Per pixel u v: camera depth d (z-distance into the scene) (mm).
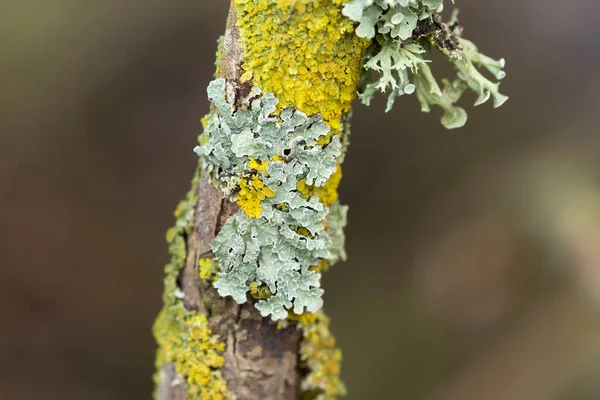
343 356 620
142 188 667
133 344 645
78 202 656
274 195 297
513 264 628
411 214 674
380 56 294
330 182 302
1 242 633
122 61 643
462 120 307
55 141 645
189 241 313
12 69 620
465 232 657
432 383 607
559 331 586
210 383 312
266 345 312
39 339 634
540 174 651
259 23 290
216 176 299
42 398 621
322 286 647
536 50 672
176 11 638
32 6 617
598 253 594
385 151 672
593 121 672
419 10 293
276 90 292
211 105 301
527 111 679
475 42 660
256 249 299
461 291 636
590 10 666
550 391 568
